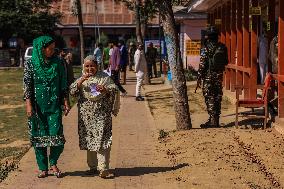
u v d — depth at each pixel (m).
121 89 24.34
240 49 20.42
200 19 37.50
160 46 37.91
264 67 19.95
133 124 16.06
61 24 63.91
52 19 57.72
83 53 39.69
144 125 15.82
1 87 31.53
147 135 14.09
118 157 11.54
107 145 9.73
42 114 9.69
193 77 31.47
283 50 13.72
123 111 19.14
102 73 9.84
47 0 57.44
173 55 13.91
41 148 9.84
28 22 56.16
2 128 16.73
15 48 60.81
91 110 9.69
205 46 14.29
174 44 13.88
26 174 10.23
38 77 9.60
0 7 56.25
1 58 56.69
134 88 28.42
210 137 12.60
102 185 9.38
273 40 15.31
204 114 17.47
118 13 66.56
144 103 21.48
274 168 9.97
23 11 56.41
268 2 16.83
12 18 55.69
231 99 19.36
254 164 10.27
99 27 64.44
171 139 13.00
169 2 13.76
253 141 11.98
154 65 36.03
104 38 59.38
